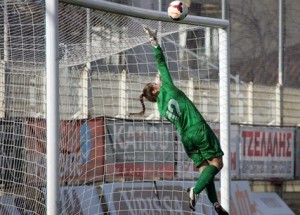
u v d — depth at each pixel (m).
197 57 41.03
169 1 44.91
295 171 49.28
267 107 50.19
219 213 26.56
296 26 52.09
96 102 36.09
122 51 34.00
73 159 30.98
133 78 37.59
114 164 33.81
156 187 35.31
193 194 25.64
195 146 26.22
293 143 49.31
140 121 35.44
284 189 48.78
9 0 26.64
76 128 31.47
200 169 26.56
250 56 49.56
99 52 31.38
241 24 49.28
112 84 36.44
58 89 24.38
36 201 27.36
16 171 28.16
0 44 28.09
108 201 33.62
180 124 26.25
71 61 31.45
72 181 30.61
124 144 34.00
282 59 51.16
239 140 45.94
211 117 43.41
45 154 27.28
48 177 24.14
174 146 35.88
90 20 28.58
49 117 24.22
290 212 46.66
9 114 29.30
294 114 51.66
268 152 47.69
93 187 32.06
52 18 24.39
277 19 51.16
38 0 26.38
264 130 47.53
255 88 49.47
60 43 29.17
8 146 28.50
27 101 29.92
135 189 35.19
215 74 43.88
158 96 26.44
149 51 38.22
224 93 31.20
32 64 29.75
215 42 43.22
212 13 47.88
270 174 47.78
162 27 30.81
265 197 46.03
